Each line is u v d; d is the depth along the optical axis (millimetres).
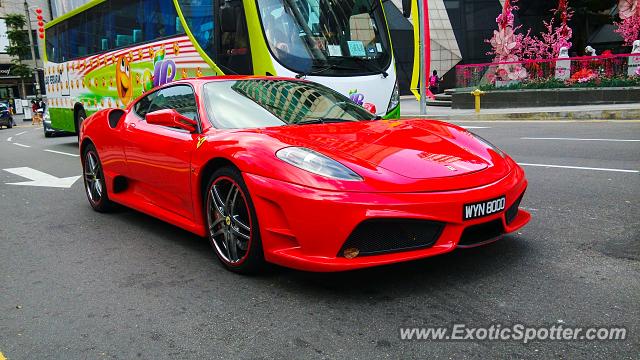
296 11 7352
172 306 2943
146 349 2469
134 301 3041
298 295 2996
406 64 33594
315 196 2801
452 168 3078
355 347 2385
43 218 5258
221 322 2711
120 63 10398
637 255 3348
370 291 2992
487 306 2730
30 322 2826
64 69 13016
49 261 3875
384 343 2406
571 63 16984
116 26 10531
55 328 2738
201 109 3877
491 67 18578
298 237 2887
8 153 12781
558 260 3328
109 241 4312
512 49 21031
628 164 6484
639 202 4652
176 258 3785
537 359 2219
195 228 3773
